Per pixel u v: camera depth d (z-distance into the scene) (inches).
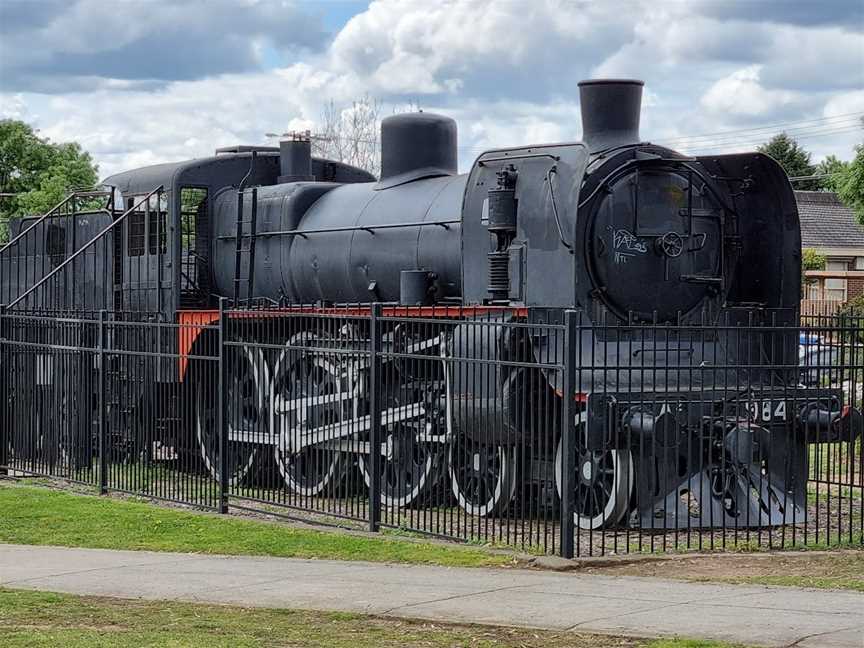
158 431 609.0
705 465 499.8
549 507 519.8
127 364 625.3
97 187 783.7
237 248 700.0
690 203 543.5
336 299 655.1
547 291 527.5
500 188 544.4
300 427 568.1
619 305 528.4
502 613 344.2
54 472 662.5
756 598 358.6
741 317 555.5
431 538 480.7
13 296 848.9
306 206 685.9
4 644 316.8
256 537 486.6
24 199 2076.8
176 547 470.3
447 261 587.5
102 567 428.8
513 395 486.6
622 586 382.3
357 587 386.3
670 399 483.2
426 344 514.3
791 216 559.8
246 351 580.1
